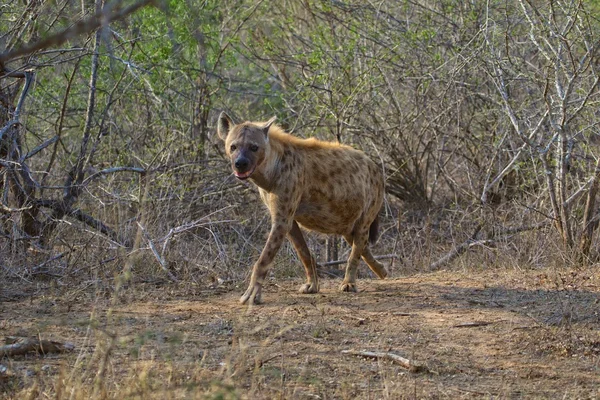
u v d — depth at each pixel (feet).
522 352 22.89
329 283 32.89
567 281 31.22
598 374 21.30
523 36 45.52
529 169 41.65
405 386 19.98
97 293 27.76
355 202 30.40
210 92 47.16
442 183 50.37
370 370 21.11
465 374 21.06
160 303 27.86
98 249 33.14
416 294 29.63
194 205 42.50
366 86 44.75
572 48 41.52
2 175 33.91
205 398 16.81
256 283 28.07
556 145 39.91
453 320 25.79
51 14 32.19
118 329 23.53
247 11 49.83
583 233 35.53
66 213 35.14
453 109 46.78
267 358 21.42
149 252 33.14
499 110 42.29
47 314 25.68
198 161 43.75
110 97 39.50
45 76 44.34
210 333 23.71
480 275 33.35
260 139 28.14
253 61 50.47
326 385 19.81
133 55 41.57
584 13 37.58
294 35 50.98
